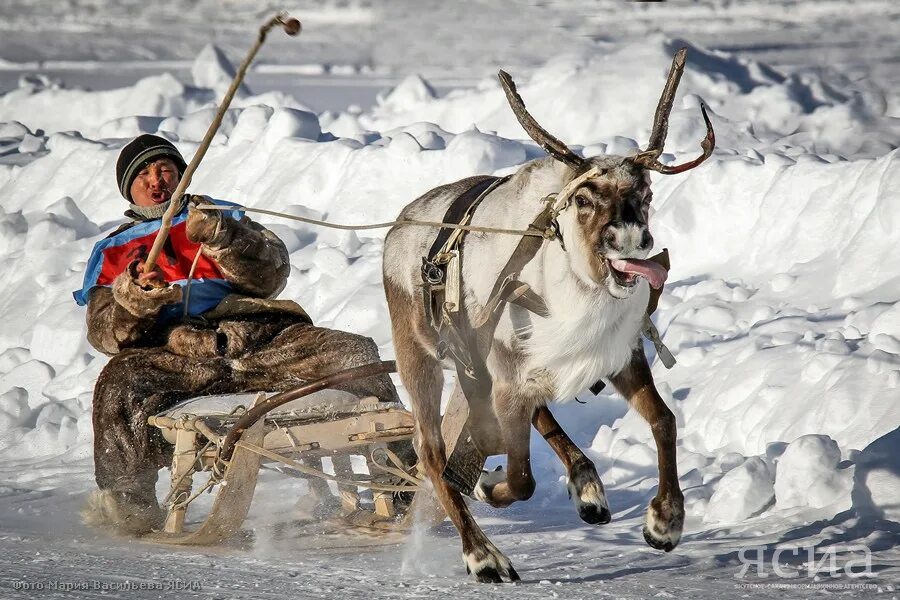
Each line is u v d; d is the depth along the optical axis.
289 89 83.12
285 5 177.62
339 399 23.91
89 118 60.19
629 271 17.89
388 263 22.66
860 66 76.06
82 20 159.88
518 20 143.62
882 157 32.59
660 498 19.11
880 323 26.86
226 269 25.59
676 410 27.64
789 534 20.66
